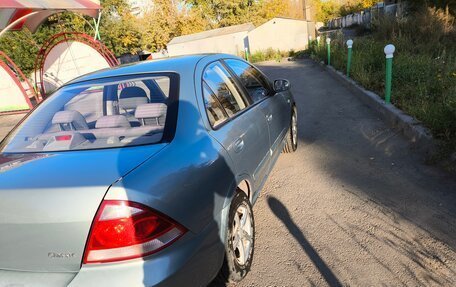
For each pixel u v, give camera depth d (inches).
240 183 103.5
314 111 296.7
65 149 83.4
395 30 509.0
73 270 63.1
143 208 62.8
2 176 72.2
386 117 237.8
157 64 113.4
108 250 61.1
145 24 1685.5
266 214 136.8
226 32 1471.5
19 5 349.1
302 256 109.7
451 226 115.7
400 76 289.3
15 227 63.9
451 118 172.2
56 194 62.2
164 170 71.6
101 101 105.9
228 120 106.1
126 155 74.7
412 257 103.9
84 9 475.8
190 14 1846.7
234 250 94.6
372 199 138.7
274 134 148.2
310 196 147.4
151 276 62.4
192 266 71.1
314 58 729.6
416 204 131.1
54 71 609.0
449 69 260.7
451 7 537.3
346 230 120.5
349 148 197.5
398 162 169.3
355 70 387.2
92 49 603.5
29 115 106.5
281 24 1217.4
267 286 98.7
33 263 64.9
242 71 144.9
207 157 84.7
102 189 62.0
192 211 72.9
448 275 95.7
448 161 155.9
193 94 96.3
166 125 86.7
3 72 496.4
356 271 100.8
